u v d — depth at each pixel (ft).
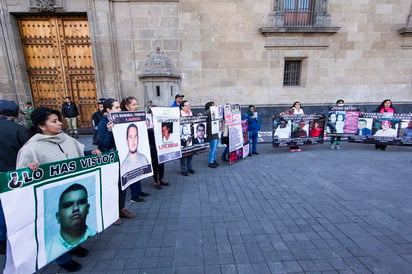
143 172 10.53
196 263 6.72
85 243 7.77
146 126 10.66
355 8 28.76
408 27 28.53
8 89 26.14
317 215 9.42
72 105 25.84
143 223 9.04
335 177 13.84
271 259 6.85
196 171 15.46
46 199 5.59
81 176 6.54
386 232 8.18
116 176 7.90
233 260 6.83
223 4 27.63
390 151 20.49
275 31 28.07
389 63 30.45
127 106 10.30
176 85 26.07
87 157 6.72
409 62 30.55
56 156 6.17
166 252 7.25
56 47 27.09
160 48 27.45
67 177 6.11
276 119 19.49
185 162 14.43
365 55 30.09
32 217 5.28
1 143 7.35
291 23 29.35
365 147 22.34
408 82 31.09
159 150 11.87
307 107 31.04
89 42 27.25
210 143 15.80
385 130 19.83
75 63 27.73
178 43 27.68
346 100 31.09
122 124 9.22
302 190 11.98
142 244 7.70
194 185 12.94
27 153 5.63
